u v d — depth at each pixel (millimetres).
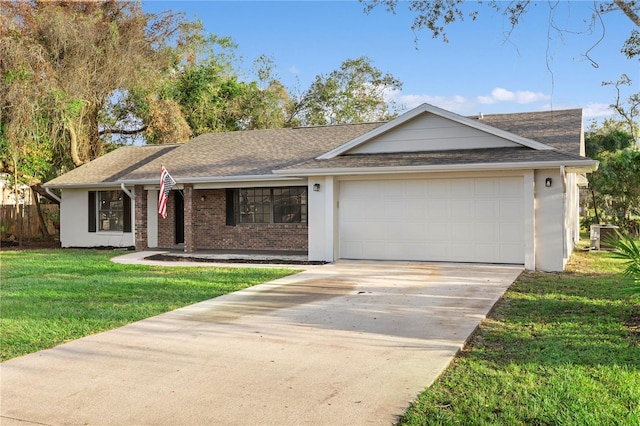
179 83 29875
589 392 4684
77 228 20906
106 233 20391
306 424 4195
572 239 18125
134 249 19109
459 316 7773
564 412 4262
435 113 14031
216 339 6758
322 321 7668
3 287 10930
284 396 4781
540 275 11820
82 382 5234
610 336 6617
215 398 4766
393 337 6707
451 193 13555
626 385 4816
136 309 8633
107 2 24000
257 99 34000
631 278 8289
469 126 13867
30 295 10000
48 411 4539
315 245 14570
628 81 20594
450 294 9508
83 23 21625
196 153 19641
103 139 28516
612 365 5422
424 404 4527
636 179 22453
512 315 7973
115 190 20469
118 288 10664
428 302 8859
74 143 23562
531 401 4512
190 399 4754
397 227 14102
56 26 20750
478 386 4930
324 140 18656
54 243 22750
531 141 13117
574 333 6805
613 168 22969
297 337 6805
